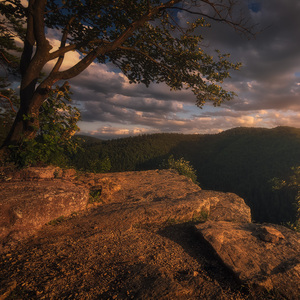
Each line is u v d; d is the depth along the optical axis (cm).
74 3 801
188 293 267
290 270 319
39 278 266
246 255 358
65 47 783
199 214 541
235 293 287
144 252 371
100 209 511
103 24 866
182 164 1569
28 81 710
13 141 662
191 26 876
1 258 298
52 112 620
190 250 396
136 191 691
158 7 775
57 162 657
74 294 247
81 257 327
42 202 397
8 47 1327
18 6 748
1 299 221
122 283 273
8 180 474
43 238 365
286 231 450
